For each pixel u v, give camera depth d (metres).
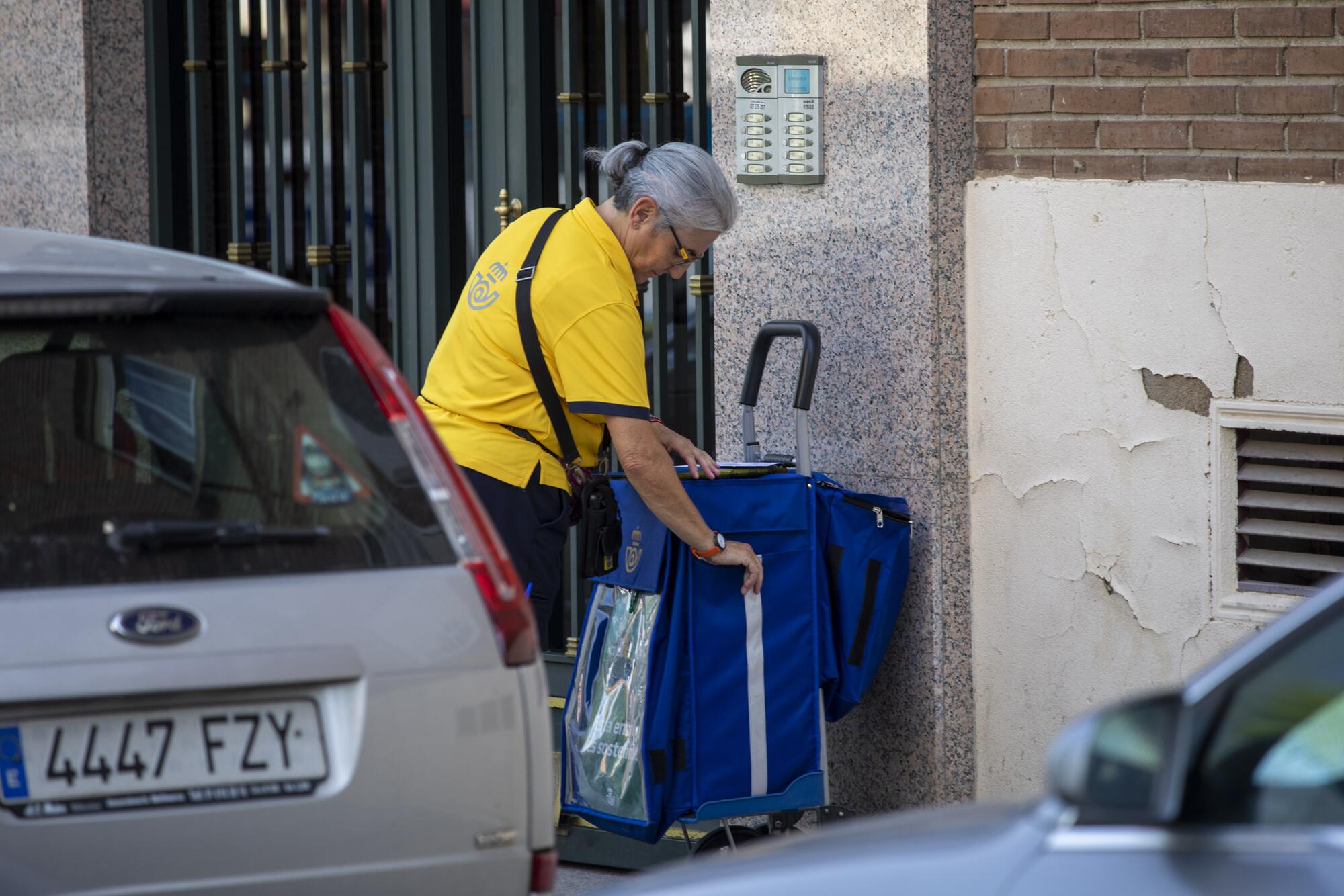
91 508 10.16
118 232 23.56
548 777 11.02
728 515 15.84
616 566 16.09
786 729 16.06
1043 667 17.56
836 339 18.03
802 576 16.06
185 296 10.78
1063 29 16.95
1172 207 16.50
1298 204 15.91
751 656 15.91
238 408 10.79
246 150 23.50
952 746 17.84
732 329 18.73
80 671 9.63
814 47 17.86
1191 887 6.73
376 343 11.62
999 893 7.00
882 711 18.09
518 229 15.92
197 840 9.88
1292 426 16.06
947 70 17.31
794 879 7.71
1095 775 7.05
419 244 21.67
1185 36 16.41
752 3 18.22
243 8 23.20
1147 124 16.67
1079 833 7.21
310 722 10.23
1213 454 16.52
